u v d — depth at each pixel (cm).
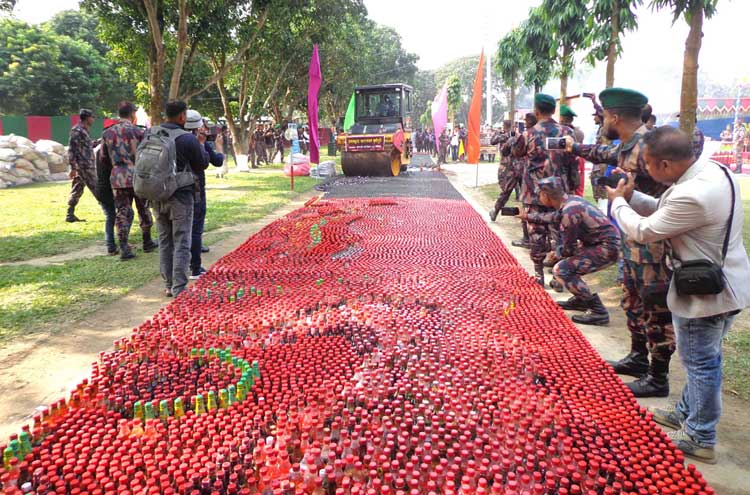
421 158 3275
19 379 367
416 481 242
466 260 661
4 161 1474
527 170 613
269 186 1501
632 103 372
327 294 521
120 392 328
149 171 499
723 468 285
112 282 589
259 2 1478
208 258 711
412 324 441
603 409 316
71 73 3244
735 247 272
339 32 2406
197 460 263
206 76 1953
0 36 3158
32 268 644
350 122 2245
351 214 985
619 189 315
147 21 1334
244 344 408
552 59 1226
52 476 253
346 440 279
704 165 278
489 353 387
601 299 561
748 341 437
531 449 270
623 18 838
